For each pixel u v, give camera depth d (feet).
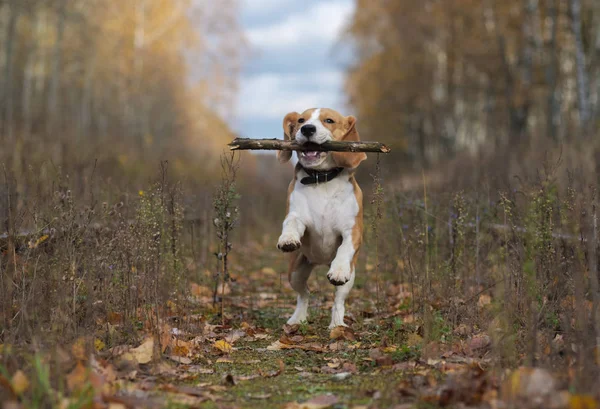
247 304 24.99
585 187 22.50
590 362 12.75
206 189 33.06
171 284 19.61
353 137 22.12
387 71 119.03
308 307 24.50
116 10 110.52
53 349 13.30
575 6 72.54
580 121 68.59
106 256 18.76
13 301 17.10
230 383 14.67
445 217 26.63
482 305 20.67
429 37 107.04
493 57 93.91
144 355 15.56
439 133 116.98
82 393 11.68
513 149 62.59
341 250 20.71
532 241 16.58
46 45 107.24
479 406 11.93
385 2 119.34
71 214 18.67
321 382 14.85
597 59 83.51
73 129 87.56
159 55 115.44
